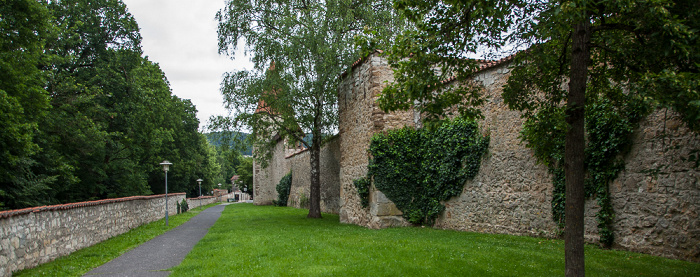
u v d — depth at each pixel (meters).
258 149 21.42
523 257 7.36
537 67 6.64
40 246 8.00
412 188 14.02
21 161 15.23
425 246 8.82
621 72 5.97
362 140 15.23
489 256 7.49
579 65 5.01
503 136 10.92
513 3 5.81
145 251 9.96
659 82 4.39
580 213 4.88
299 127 20.42
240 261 7.85
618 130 8.02
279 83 17.94
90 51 23.17
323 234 12.17
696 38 4.57
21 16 14.52
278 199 40.25
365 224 14.73
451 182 12.66
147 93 24.70
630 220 7.86
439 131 13.18
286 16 17.66
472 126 11.99
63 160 19.88
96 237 11.54
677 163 7.09
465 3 5.70
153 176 39.16
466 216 12.15
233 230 14.59
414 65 6.19
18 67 15.05
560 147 9.02
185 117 42.53
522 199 10.30
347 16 17.08
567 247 4.93
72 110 20.25
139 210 17.62
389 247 8.86
